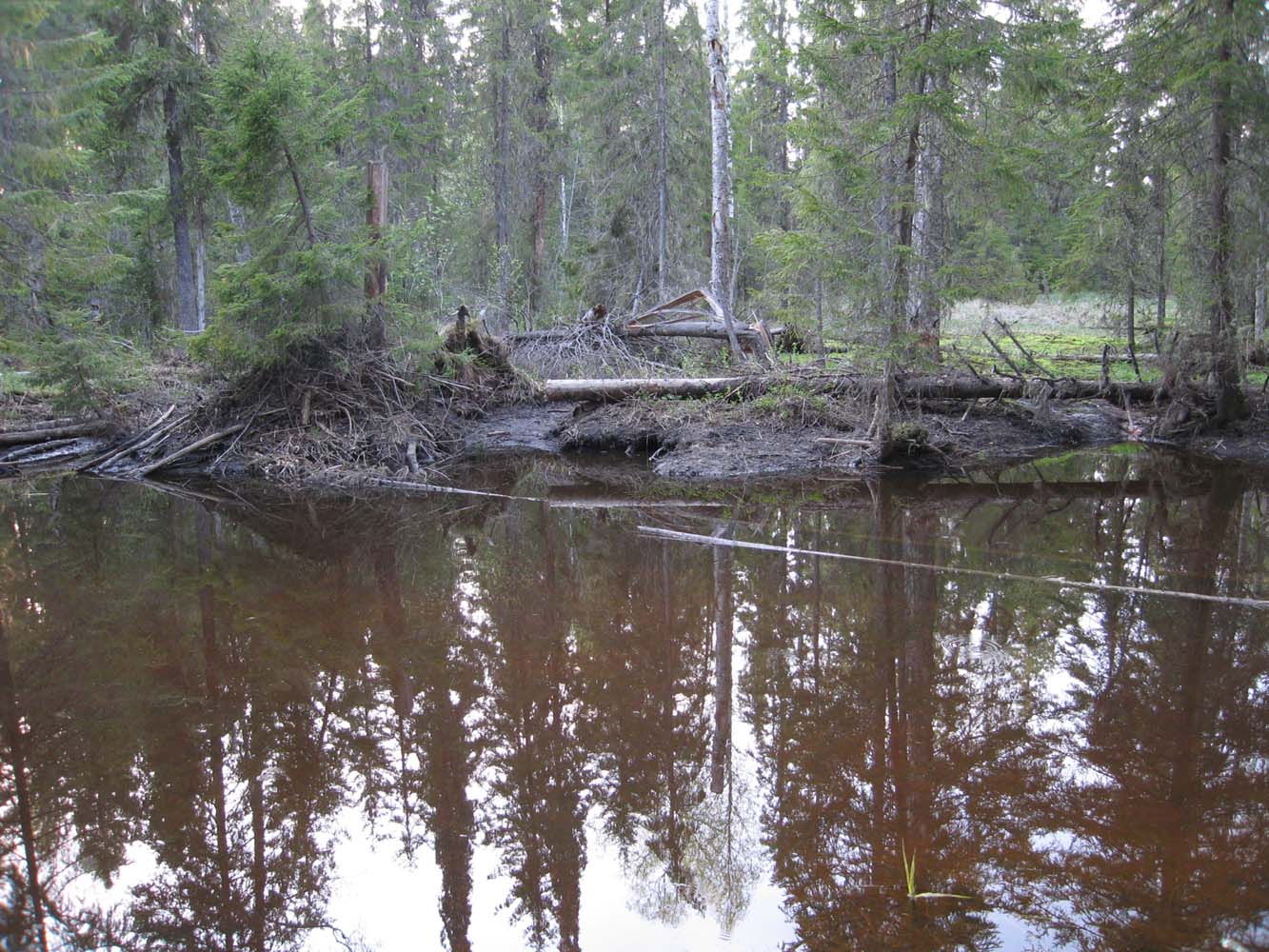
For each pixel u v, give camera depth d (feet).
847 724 12.57
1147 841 9.33
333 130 32.63
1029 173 31.48
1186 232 34.01
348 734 12.74
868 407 34.68
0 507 28.99
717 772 11.40
